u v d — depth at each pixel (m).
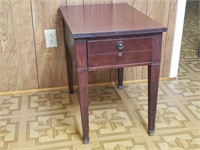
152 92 1.40
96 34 1.19
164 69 2.08
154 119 1.47
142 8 1.87
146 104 1.79
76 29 1.24
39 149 1.40
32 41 1.79
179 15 1.92
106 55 1.26
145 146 1.42
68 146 1.42
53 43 1.82
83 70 1.27
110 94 1.92
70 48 1.49
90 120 1.63
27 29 1.76
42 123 1.60
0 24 1.71
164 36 1.97
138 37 1.25
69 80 1.88
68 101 1.83
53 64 1.89
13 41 1.77
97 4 1.78
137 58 1.30
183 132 1.53
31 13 1.72
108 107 1.76
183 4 1.89
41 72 1.90
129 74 2.04
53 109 1.74
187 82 2.08
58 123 1.60
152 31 1.24
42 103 1.81
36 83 1.92
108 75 2.01
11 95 1.89
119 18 1.43
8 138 1.48
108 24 1.31
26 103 1.80
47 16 1.75
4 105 1.78
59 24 1.78
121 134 1.51
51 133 1.51
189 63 2.41
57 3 1.73
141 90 1.97
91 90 1.96
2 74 1.84
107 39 1.23
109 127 1.57
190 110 1.73
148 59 1.31
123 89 1.98
